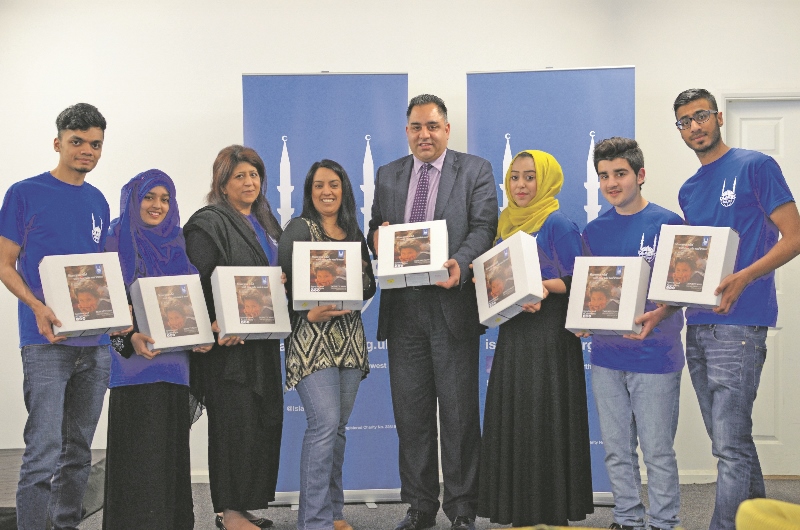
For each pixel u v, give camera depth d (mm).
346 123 4340
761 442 4879
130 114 4895
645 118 4859
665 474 3160
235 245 3320
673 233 3084
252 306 3201
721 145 3250
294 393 4242
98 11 4895
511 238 3197
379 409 4305
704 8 4836
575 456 3227
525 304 3182
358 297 3260
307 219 3439
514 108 4281
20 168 4879
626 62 4859
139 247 3221
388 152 4340
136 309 3158
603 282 3158
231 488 3240
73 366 3244
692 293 3008
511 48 4887
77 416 3330
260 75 4328
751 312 3102
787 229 3045
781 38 4820
